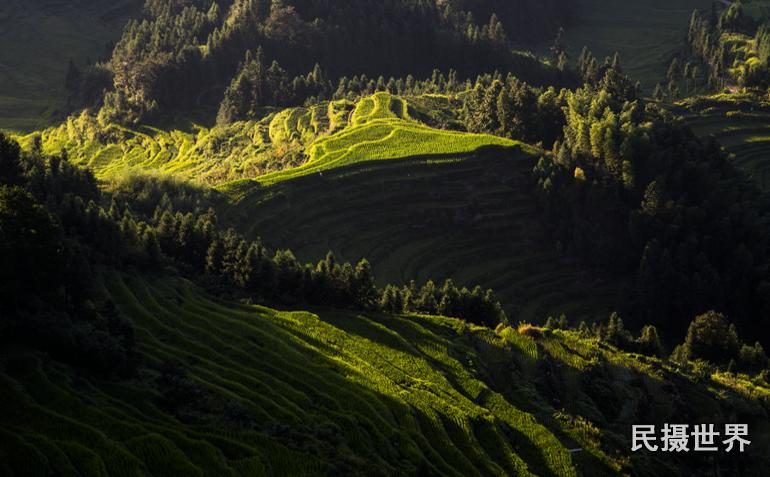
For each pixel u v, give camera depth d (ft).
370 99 655.76
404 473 186.91
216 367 222.89
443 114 644.69
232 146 636.89
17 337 192.95
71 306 223.71
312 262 432.66
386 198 497.46
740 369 340.80
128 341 216.33
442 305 327.47
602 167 508.94
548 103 595.06
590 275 477.36
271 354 241.35
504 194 521.65
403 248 472.85
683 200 479.82
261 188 475.31
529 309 446.60
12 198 211.00
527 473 203.82
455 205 504.84
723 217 468.75
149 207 406.00
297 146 579.07
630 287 444.14
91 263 280.92
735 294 430.20
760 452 261.24
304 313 289.94
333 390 224.12
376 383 235.81
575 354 288.10
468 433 215.92
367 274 320.91
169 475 158.51
